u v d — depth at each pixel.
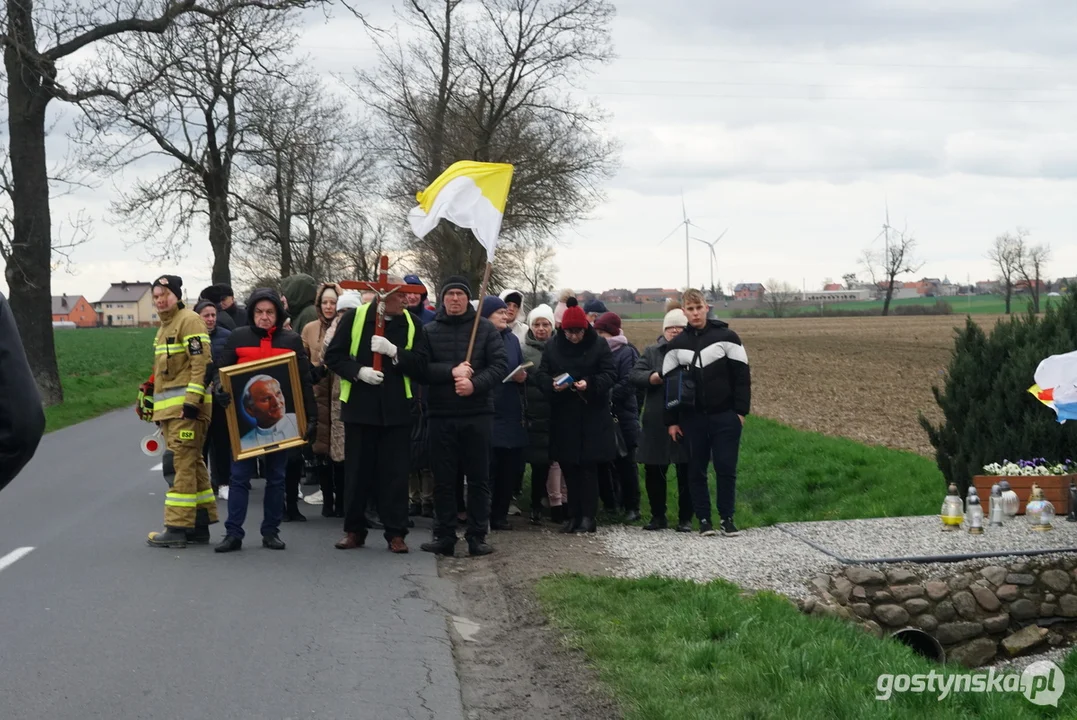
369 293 11.48
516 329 12.38
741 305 120.94
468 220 9.53
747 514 12.47
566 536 10.18
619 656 6.13
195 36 24.30
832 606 8.31
